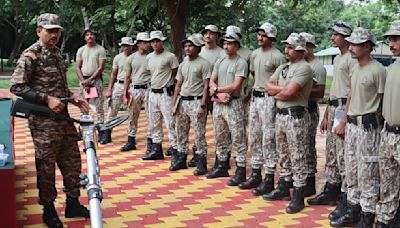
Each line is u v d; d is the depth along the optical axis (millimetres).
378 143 4133
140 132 9406
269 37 5375
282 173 5223
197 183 5918
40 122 4102
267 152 5391
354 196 4426
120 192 5516
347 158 4332
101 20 13375
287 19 26969
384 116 3916
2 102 5926
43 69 4031
